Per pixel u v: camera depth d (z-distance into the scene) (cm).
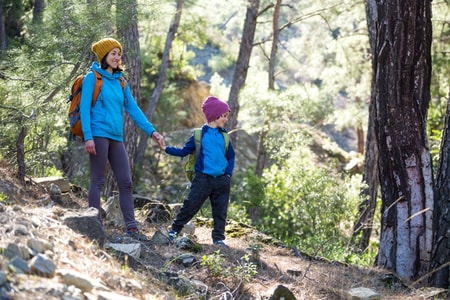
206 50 3853
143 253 497
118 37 996
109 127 526
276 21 1789
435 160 1185
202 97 2747
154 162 2242
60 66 842
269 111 1598
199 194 586
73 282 335
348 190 1238
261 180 1410
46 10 916
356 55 2028
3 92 738
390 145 658
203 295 444
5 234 369
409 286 547
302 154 1652
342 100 3338
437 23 1520
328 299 493
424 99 660
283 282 517
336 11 1861
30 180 598
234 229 719
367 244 1206
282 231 1275
